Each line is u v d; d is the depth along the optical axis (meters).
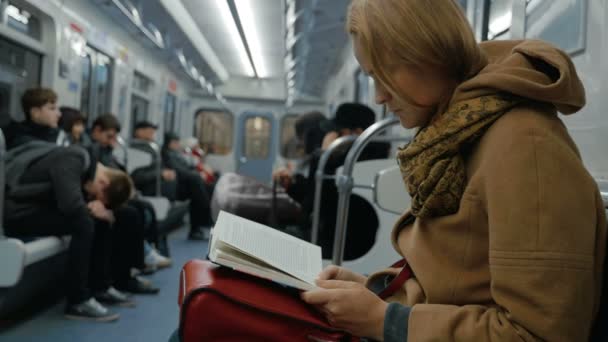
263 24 7.33
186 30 7.24
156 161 5.44
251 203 3.22
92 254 3.35
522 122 0.71
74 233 2.98
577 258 0.64
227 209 3.22
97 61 6.23
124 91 7.23
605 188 0.91
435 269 0.80
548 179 0.66
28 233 2.94
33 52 4.59
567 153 0.68
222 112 12.18
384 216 2.46
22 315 3.06
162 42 7.64
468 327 0.69
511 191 0.67
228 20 7.43
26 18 4.45
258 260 0.86
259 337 0.76
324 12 5.85
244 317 0.75
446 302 0.79
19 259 2.53
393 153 3.74
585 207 0.66
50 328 2.86
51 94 3.61
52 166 2.89
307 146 3.86
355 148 1.88
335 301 0.78
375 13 0.79
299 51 8.11
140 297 3.66
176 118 10.70
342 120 3.22
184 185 6.40
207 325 0.76
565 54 0.75
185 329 0.76
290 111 12.23
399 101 0.83
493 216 0.69
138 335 2.87
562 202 0.65
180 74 10.45
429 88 0.81
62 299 3.46
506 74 0.73
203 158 10.90
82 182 3.18
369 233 2.64
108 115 4.65
